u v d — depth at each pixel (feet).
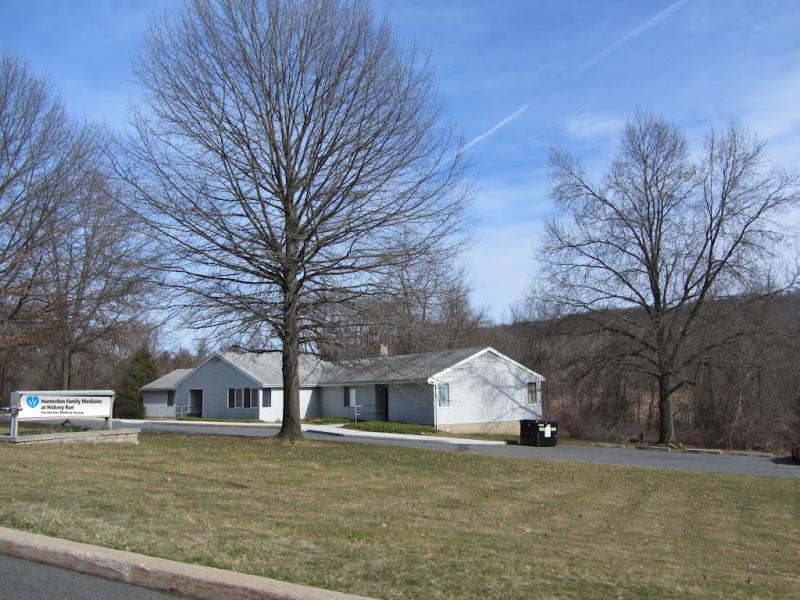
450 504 37.60
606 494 46.60
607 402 118.01
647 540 31.65
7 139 76.13
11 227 77.20
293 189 60.23
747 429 101.91
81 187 80.12
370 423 113.09
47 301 78.48
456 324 175.42
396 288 59.88
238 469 45.39
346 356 61.57
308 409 139.95
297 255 59.67
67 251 86.38
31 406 53.36
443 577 19.10
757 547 32.22
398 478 47.21
